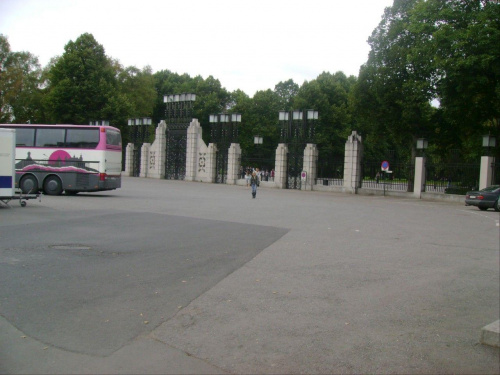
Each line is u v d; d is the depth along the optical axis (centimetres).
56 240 1119
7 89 6144
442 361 505
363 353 518
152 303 661
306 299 713
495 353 533
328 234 1402
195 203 2306
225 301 686
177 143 5109
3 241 1081
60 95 5675
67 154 2522
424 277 888
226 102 8562
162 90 8638
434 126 4238
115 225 1416
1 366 454
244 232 1372
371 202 2972
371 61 4422
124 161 6097
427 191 3594
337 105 7056
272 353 508
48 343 511
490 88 3212
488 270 972
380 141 5547
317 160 4225
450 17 3316
